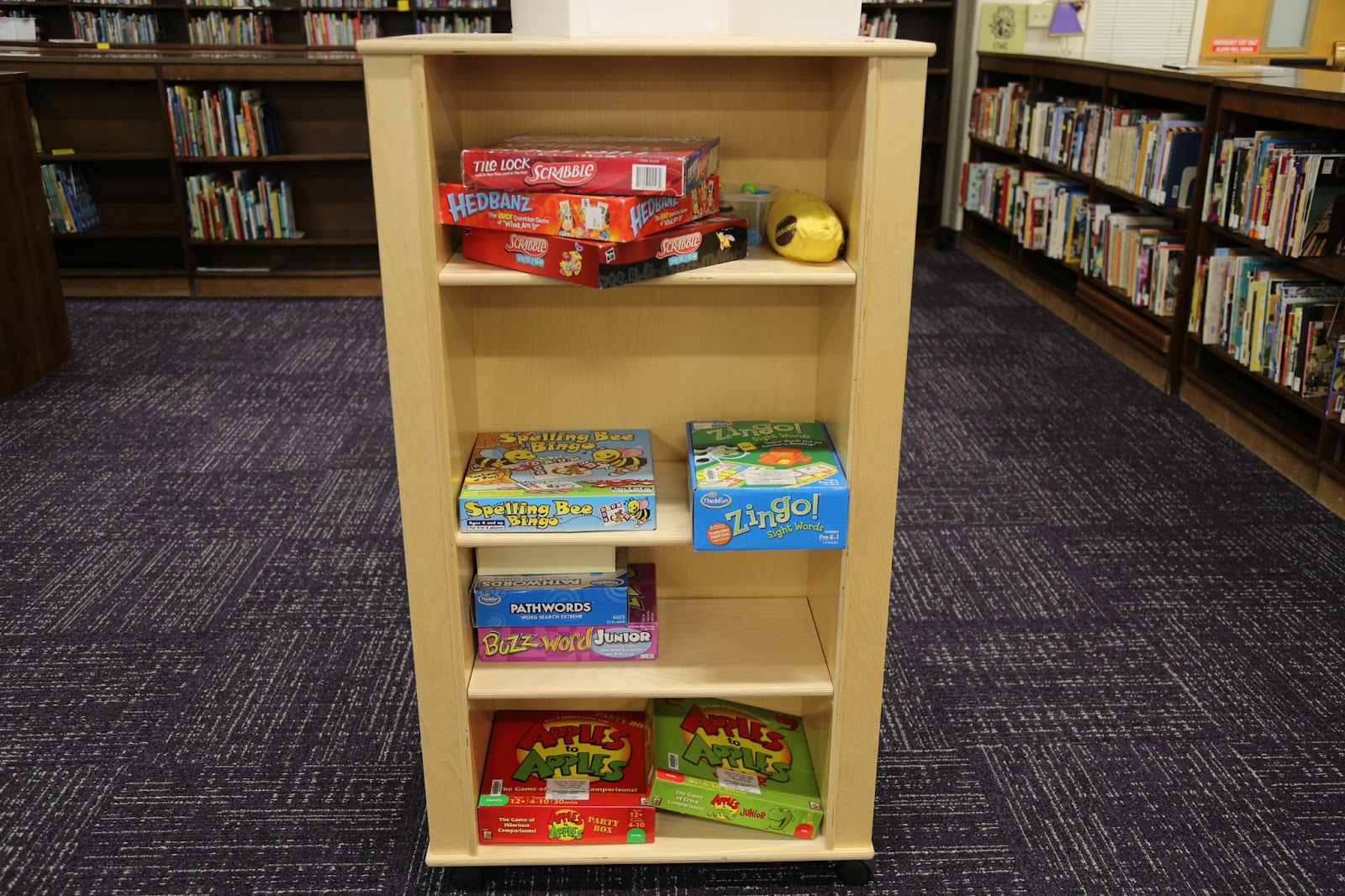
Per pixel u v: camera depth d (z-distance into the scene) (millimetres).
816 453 1689
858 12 1607
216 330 4855
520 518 1603
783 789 1841
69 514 3125
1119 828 1944
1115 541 3000
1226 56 6719
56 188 5184
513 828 1794
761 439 1750
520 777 1855
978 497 3281
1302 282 3426
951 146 6656
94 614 2621
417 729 2217
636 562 1977
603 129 1705
